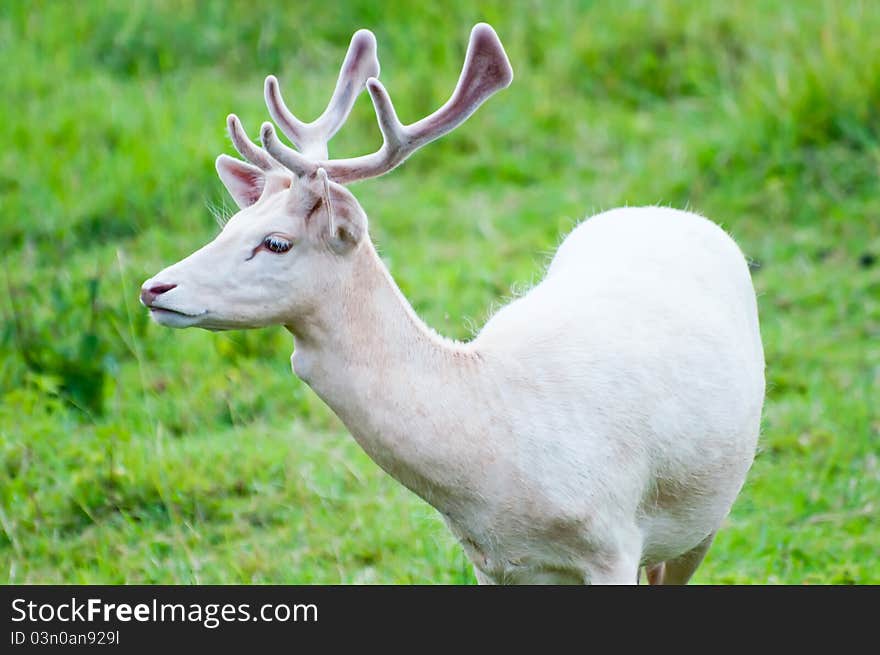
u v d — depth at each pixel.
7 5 26.39
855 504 14.69
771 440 15.89
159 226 20.61
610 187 21.83
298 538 14.33
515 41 25.11
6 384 16.67
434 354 10.06
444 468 10.01
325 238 9.65
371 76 10.74
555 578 10.60
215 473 15.21
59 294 17.30
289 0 26.38
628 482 10.46
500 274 19.44
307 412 16.72
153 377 17.12
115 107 23.19
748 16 24.81
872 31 22.73
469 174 22.66
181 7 26.16
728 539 14.18
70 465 15.23
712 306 11.31
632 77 24.50
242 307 9.62
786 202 20.80
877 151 20.97
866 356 17.75
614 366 10.47
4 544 14.22
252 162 10.19
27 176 21.53
